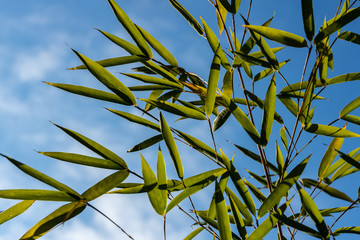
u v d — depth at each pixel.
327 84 1.07
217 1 1.09
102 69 1.01
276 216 0.98
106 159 1.00
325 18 1.03
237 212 1.04
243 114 1.02
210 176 1.03
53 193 0.98
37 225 0.98
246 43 1.09
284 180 0.96
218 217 0.99
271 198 0.96
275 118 1.10
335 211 1.11
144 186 1.01
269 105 1.00
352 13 0.94
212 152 1.04
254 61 1.01
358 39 1.03
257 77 1.14
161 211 1.00
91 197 0.99
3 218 1.00
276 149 1.11
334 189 1.08
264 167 1.01
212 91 1.02
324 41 1.03
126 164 1.01
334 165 1.07
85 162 1.00
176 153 1.01
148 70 1.17
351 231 1.07
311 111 1.03
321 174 1.06
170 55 1.11
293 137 1.00
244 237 1.02
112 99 1.03
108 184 0.99
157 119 1.03
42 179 0.97
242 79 1.06
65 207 0.99
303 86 1.09
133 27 1.07
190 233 1.13
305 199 0.97
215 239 1.06
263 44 1.01
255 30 0.98
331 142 1.07
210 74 1.01
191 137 1.04
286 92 1.09
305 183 1.13
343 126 1.04
